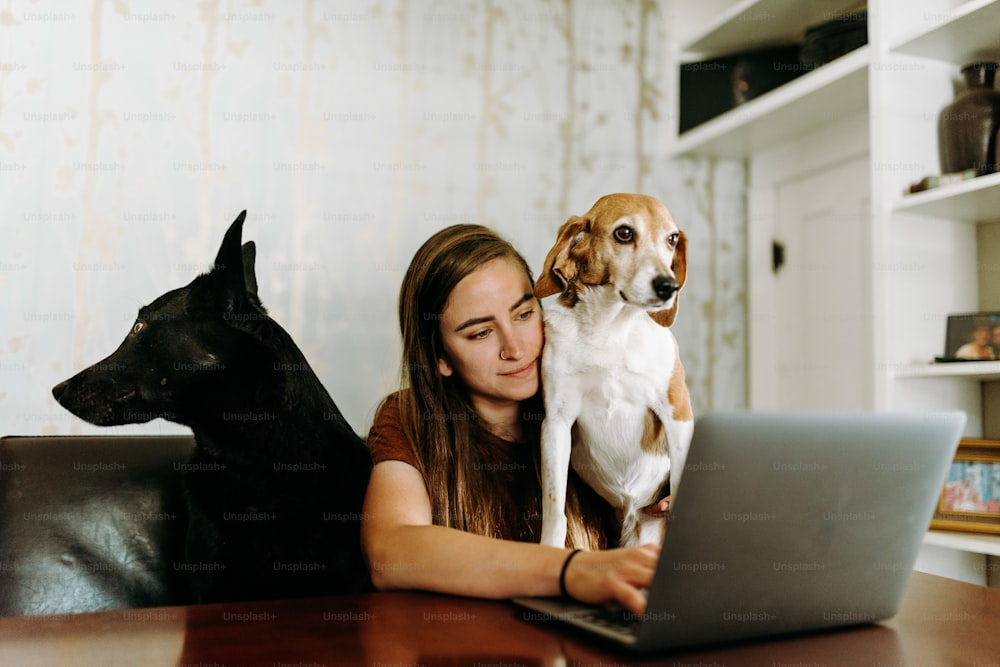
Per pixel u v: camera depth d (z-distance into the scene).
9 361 1.73
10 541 1.17
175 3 1.90
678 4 2.41
